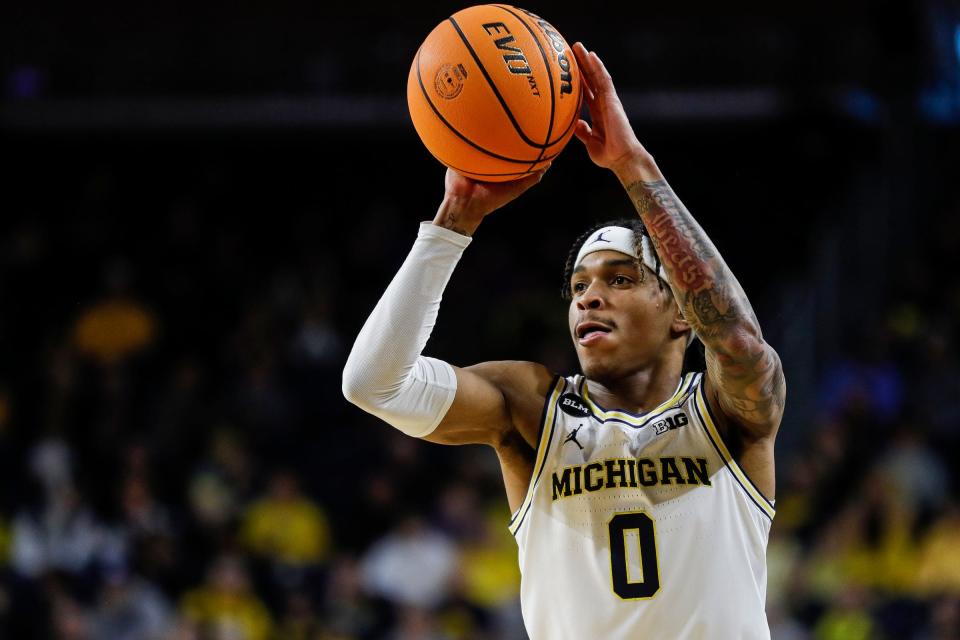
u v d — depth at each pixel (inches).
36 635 646.5
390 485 749.3
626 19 952.9
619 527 222.4
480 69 220.7
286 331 915.4
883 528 678.5
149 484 746.8
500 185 229.6
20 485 743.1
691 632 217.0
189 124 1034.1
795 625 647.1
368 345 219.5
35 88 1009.5
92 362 870.4
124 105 1024.9
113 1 950.4
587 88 235.5
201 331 948.0
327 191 1087.0
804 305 892.6
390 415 225.5
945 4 898.7
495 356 912.3
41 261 985.5
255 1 951.0
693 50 1004.6
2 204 1054.4
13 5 947.3
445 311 957.8
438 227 224.7
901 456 718.5
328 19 959.6
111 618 658.8
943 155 957.2
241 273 991.6
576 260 243.6
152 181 1072.8
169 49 1014.4
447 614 677.9
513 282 983.6
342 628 665.6
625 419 229.9
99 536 701.3
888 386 805.9
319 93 1027.3
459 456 783.1
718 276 220.2
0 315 949.2
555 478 228.8
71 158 1067.3
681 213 225.1
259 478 789.2
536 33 226.1
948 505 692.1
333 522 780.0
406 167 1092.5
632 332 234.2
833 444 737.6
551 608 226.1
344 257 1022.4
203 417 816.3
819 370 861.8
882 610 636.7
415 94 228.4
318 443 831.1
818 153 1034.7
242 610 676.7
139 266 987.9
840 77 997.8
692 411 228.7
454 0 955.3
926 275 891.4
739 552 222.4
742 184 1043.3
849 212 952.9
